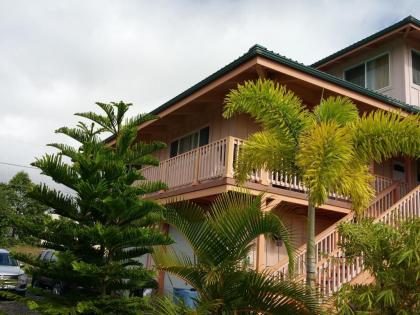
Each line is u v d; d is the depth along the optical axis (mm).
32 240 8148
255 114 6941
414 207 10414
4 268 14430
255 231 5984
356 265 8484
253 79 11172
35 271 6863
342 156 5645
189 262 6309
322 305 5605
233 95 6961
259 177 10531
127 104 7633
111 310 6621
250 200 6477
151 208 6922
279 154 6734
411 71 15062
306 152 5766
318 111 7043
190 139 15117
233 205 6293
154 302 6754
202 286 6031
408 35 15125
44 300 6547
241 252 5992
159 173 13617
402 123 6164
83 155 7082
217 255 6020
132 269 6859
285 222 12000
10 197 31781
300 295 5438
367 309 5340
